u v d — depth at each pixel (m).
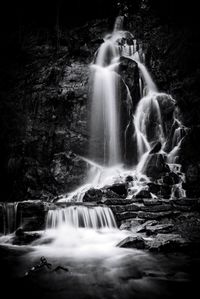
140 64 23.75
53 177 17.00
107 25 27.97
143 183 15.44
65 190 16.81
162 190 15.32
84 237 10.55
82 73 19.98
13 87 19.97
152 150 18.47
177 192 15.58
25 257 8.27
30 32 23.66
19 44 22.36
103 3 27.88
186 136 18.34
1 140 18.09
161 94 22.09
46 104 18.91
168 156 18.64
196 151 17.70
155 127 20.48
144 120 20.50
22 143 17.72
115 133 19.05
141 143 19.47
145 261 7.77
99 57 22.92
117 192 14.58
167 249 8.71
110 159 18.61
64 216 11.30
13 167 17.03
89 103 19.19
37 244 9.69
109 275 6.63
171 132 19.86
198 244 8.91
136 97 20.92
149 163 17.09
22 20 23.81
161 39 25.00
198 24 23.42
